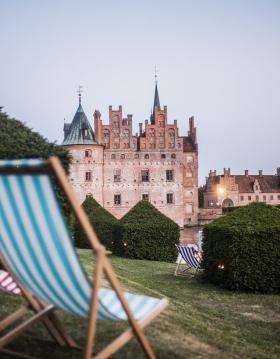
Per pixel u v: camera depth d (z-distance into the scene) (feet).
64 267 10.77
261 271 35.32
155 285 38.50
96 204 86.89
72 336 17.12
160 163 220.23
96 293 10.66
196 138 241.35
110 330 18.26
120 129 217.77
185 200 237.66
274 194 339.57
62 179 9.47
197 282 40.57
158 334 18.71
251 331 24.44
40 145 28.94
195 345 18.15
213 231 39.17
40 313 13.57
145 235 61.93
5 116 29.99
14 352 13.71
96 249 10.47
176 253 62.49
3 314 18.70
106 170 215.51
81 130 212.43
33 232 10.65
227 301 32.45
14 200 10.39
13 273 13.12
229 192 334.24
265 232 35.53
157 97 271.69
